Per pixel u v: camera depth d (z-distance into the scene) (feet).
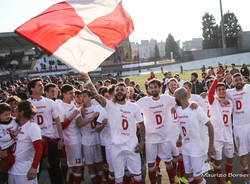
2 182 11.87
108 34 12.95
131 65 203.31
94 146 16.20
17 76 160.76
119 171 13.37
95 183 16.29
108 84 28.37
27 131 11.69
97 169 16.51
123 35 13.39
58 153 15.19
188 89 17.22
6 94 27.81
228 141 15.52
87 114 16.25
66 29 12.03
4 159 11.75
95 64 12.28
